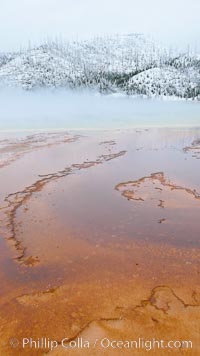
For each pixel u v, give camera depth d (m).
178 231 4.43
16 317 2.71
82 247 3.99
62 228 4.58
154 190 6.30
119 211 5.23
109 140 13.27
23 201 5.71
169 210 5.24
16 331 2.55
